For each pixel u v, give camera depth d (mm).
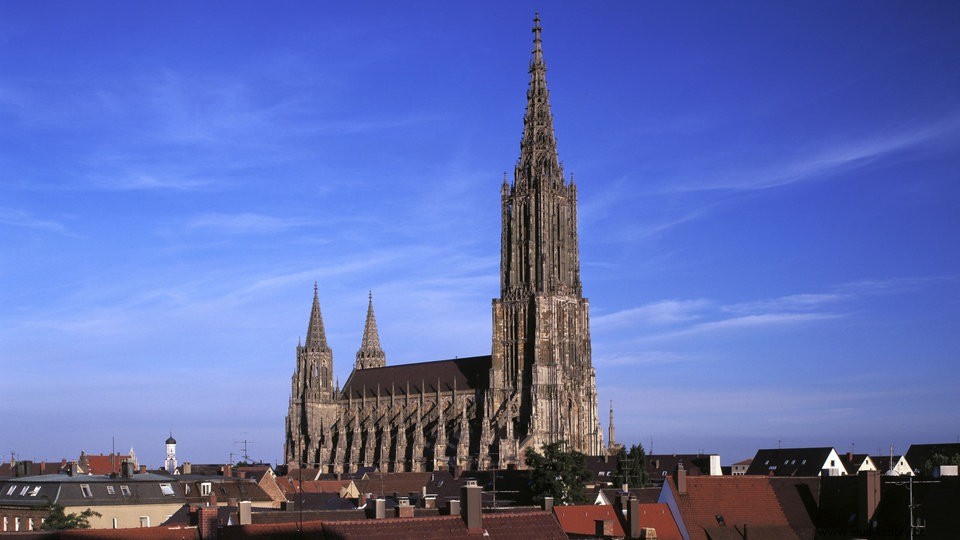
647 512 135500
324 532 102875
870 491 133875
